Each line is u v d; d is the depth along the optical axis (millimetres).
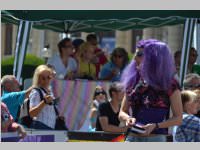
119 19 12883
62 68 15203
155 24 17688
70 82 13773
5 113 9906
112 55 15039
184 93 9516
